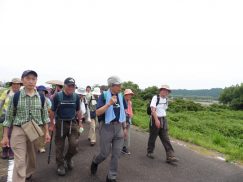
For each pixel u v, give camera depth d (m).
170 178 6.64
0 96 7.12
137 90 44.34
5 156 7.14
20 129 5.15
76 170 6.68
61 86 8.73
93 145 9.26
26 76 5.23
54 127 6.33
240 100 54.84
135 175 6.69
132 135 12.00
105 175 6.46
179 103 40.03
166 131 7.87
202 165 7.88
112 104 5.67
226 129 22.45
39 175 6.21
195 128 20.31
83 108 9.16
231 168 7.83
